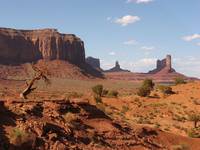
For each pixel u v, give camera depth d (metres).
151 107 73.19
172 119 65.12
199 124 62.56
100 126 30.08
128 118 63.09
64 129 26.72
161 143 33.19
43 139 24.56
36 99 29.38
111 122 31.17
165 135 34.56
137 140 30.95
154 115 67.69
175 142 34.38
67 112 29.28
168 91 87.31
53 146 24.41
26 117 25.89
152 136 33.50
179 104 75.94
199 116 60.53
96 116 31.12
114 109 69.81
